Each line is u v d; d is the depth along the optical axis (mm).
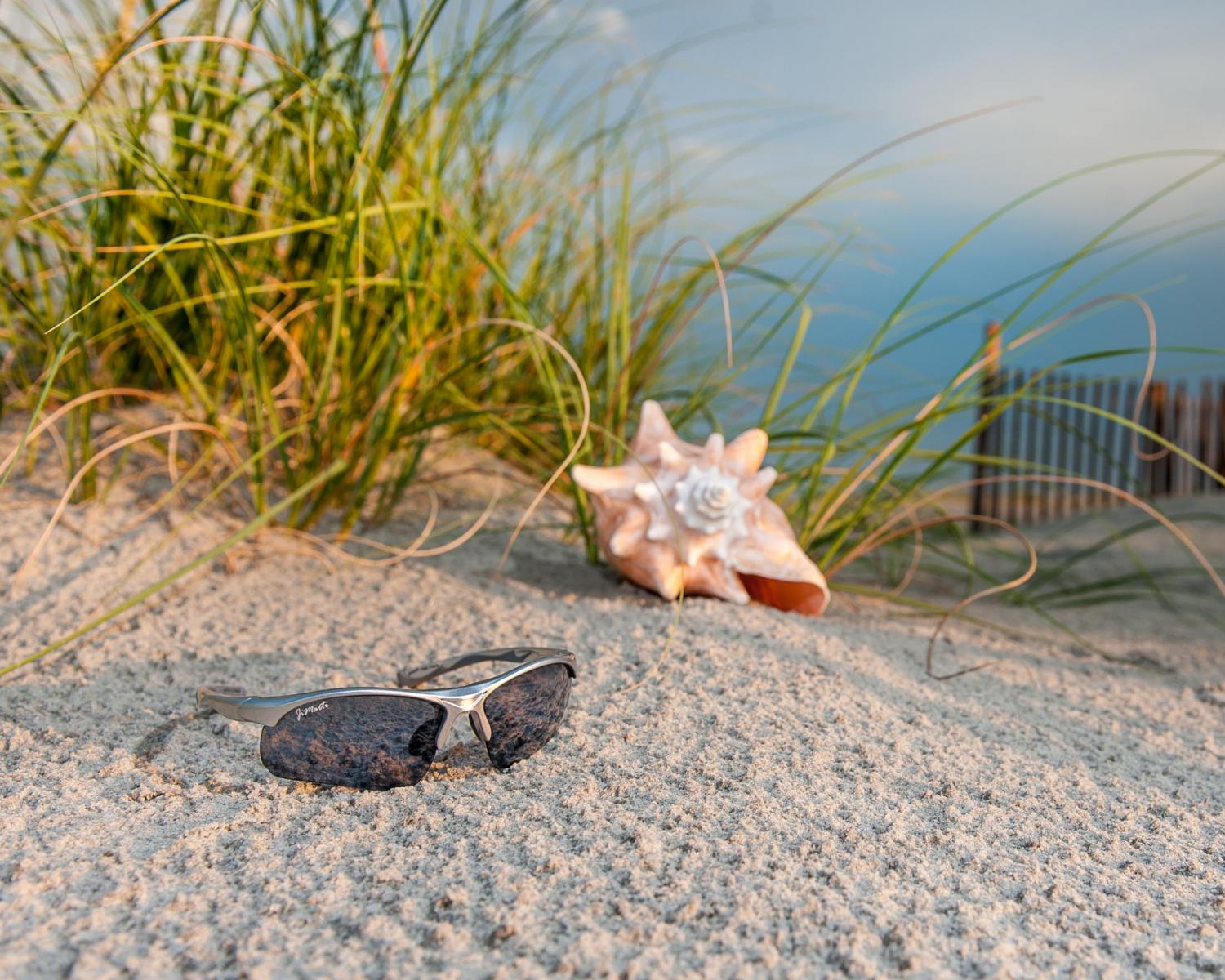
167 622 743
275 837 532
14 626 727
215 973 457
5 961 456
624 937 476
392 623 756
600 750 602
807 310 912
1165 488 2754
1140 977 475
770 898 497
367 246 916
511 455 1108
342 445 887
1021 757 629
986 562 1381
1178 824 575
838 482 921
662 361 1099
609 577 873
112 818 542
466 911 487
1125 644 963
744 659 700
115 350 956
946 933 487
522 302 902
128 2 843
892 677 722
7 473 664
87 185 852
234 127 922
